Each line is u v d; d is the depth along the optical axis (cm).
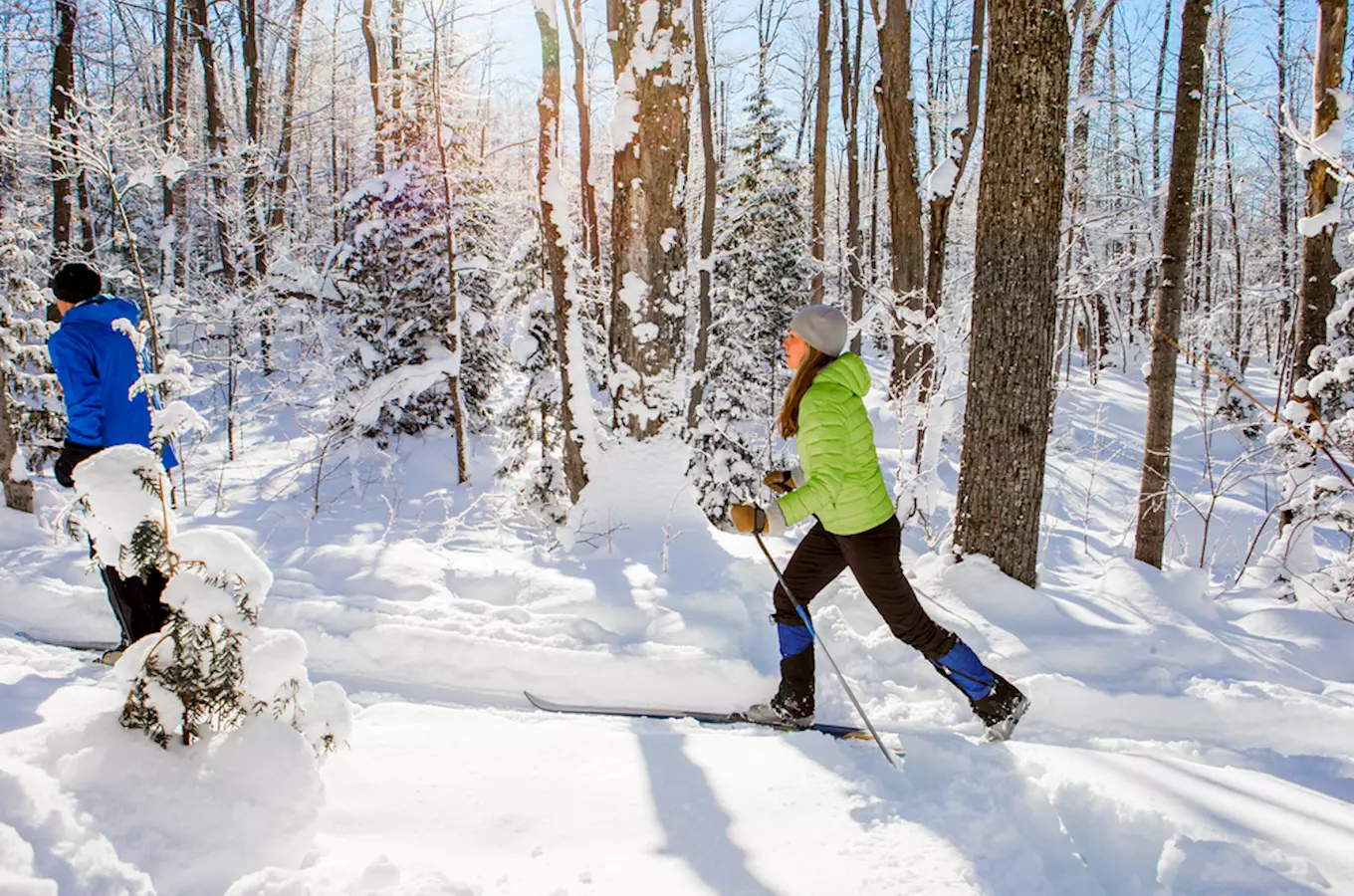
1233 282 2819
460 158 1030
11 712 288
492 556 545
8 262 842
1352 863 230
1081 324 2783
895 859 229
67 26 875
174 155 725
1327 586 550
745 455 830
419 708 353
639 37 591
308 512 706
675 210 603
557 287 614
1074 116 911
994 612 438
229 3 1750
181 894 191
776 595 354
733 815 260
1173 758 315
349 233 1104
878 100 931
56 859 172
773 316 1889
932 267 749
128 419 381
